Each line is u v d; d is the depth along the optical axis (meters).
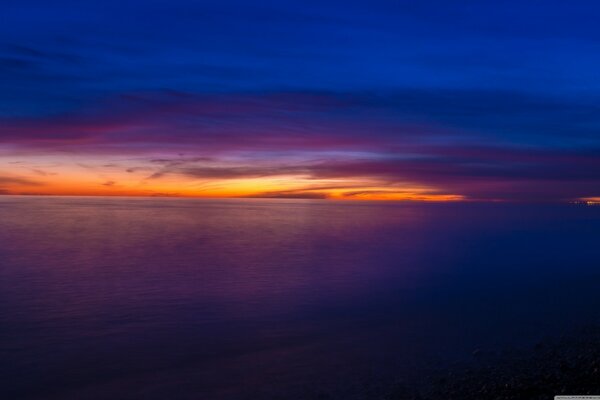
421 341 14.83
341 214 183.00
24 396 10.96
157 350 14.55
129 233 76.69
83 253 47.41
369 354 13.59
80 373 12.46
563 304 20.36
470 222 122.75
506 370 11.46
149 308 21.25
